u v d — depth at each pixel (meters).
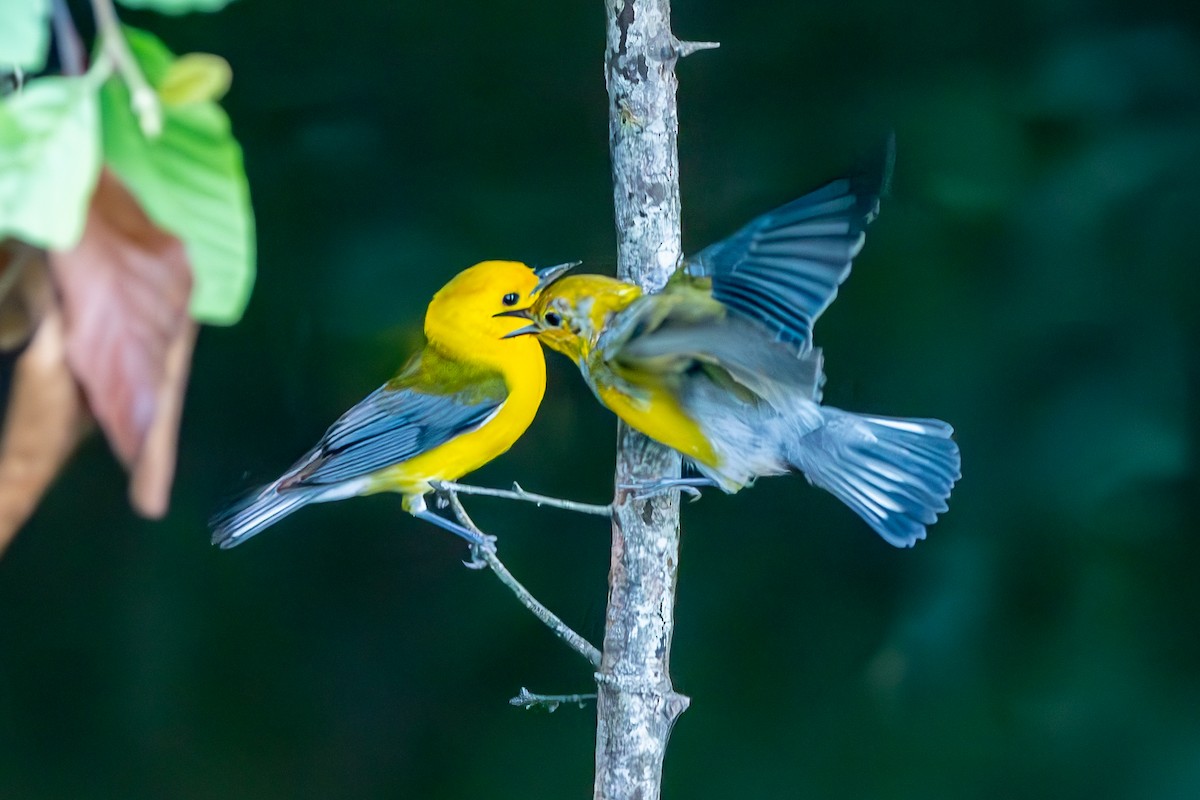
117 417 2.72
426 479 3.83
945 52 3.92
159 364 2.74
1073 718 3.89
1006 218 3.90
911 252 3.91
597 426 3.97
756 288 3.68
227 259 2.77
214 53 3.94
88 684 4.03
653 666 3.75
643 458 3.76
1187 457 3.88
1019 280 3.90
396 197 3.94
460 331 3.83
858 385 3.91
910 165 3.90
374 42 3.95
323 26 3.94
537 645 4.00
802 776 3.94
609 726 3.75
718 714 3.96
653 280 3.75
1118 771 3.89
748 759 3.95
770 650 3.96
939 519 3.90
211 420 3.96
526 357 3.83
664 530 3.76
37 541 4.04
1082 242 3.89
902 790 3.92
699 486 3.76
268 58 3.94
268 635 4.02
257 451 3.96
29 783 4.02
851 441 3.78
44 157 2.60
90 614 4.03
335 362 3.94
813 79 3.93
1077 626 3.89
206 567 4.03
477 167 3.94
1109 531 3.88
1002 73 3.91
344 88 3.94
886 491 3.78
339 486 3.83
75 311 2.71
